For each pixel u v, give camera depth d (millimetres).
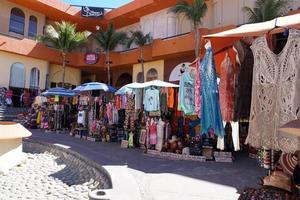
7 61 22969
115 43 24812
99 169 8305
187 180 6992
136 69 24609
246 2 19266
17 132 10000
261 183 3102
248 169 8273
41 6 25188
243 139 5797
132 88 12008
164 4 22672
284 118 3016
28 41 23844
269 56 3199
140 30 25188
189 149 9906
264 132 3211
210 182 6828
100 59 26062
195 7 18641
